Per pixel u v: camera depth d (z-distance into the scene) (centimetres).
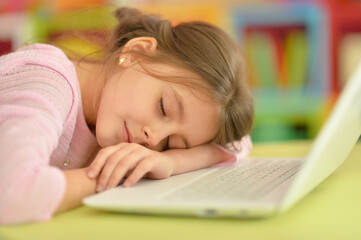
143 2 273
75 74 91
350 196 68
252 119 109
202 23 114
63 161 91
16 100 71
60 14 266
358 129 89
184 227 53
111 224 55
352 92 55
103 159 72
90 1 270
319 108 265
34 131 63
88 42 130
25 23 262
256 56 271
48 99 72
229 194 60
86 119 103
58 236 51
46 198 57
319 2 268
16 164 57
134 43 106
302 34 274
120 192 65
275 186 66
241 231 51
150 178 80
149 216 57
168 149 99
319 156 54
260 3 277
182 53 102
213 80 98
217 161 98
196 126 95
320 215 57
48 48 91
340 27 275
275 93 268
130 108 93
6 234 53
